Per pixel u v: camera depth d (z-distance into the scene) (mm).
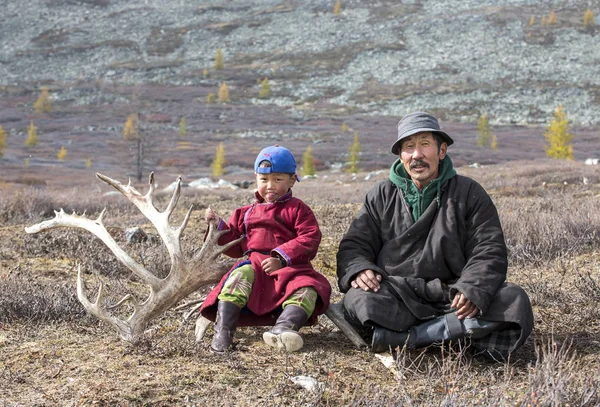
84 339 4070
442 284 3979
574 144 78375
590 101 113875
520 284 5324
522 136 87438
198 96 130875
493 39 155500
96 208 13336
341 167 68438
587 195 13453
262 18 191500
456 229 4023
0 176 57094
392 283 3971
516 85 126625
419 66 144250
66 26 195375
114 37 185750
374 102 122625
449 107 115625
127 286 5574
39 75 155000
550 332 4297
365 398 3131
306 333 4340
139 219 10328
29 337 4133
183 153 77188
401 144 4137
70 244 6781
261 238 4133
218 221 4234
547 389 2949
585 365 3697
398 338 3842
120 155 68562
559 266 6125
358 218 4289
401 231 4156
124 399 3178
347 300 4012
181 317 4586
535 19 166500
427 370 3639
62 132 96812
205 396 3244
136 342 3785
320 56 158875
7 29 191000
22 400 3195
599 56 141875
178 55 171875
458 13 177000
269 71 150875
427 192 4086
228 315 3900
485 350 3811
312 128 99812
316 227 4102
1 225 9992
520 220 7668
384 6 191000
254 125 102750
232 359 3680
